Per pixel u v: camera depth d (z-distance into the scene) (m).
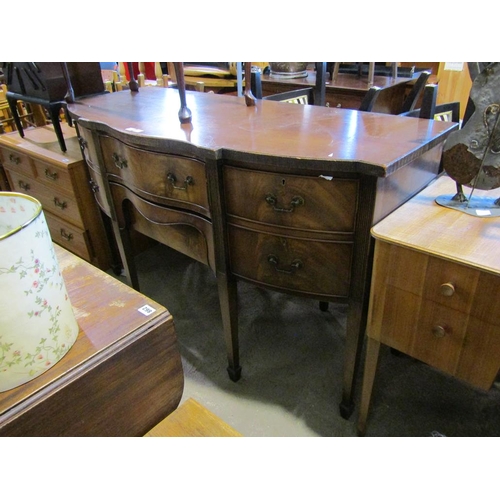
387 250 0.89
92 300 0.75
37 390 0.56
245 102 1.58
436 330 0.89
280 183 0.97
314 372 1.47
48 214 2.13
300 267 1.07
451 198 1.03
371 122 1.24
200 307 1.83
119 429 0.68
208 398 1.38
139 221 1.50
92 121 1.35
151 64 3.10
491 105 0.86
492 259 0.78
